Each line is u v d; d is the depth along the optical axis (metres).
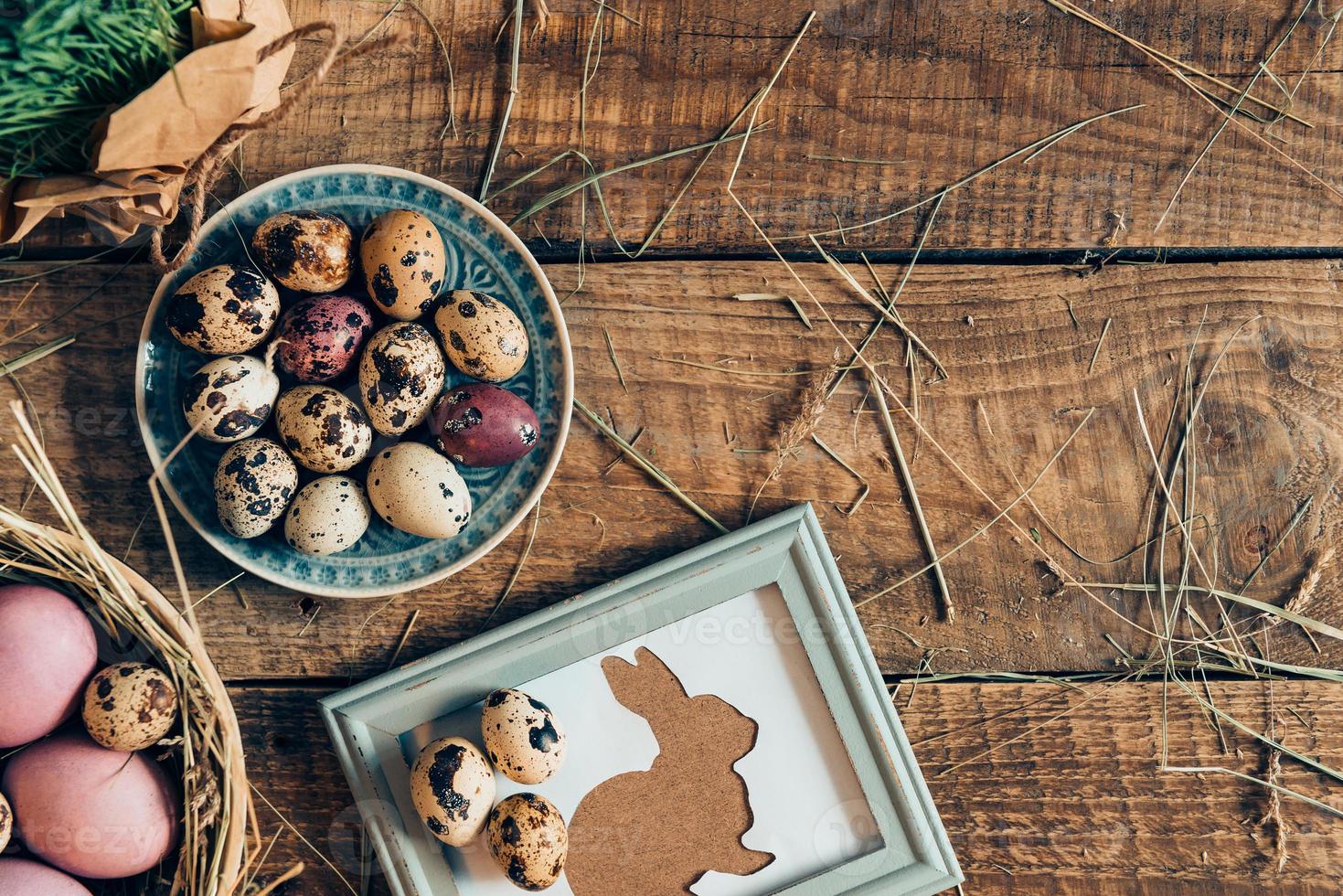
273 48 0.50
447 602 0.58
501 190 0.58
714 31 0.58
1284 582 0.59
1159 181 0.59
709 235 0.59
